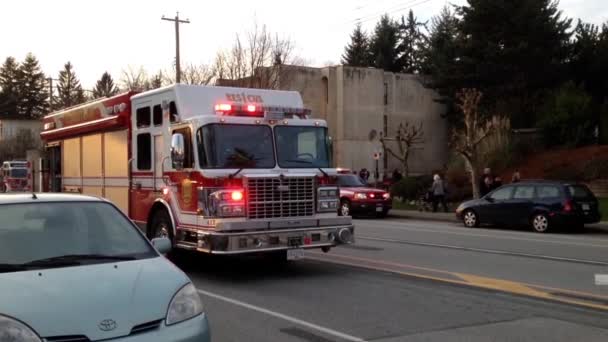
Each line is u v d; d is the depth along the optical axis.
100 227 5.97
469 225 21.91
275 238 10.36
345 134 45.75
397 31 75.38
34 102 97.56
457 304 8.59
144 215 12.19
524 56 42.25
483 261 12.65
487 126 33.59
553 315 7.95
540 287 9.77
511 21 42.78
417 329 7.29
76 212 6.04
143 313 4.60
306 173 10.95
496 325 7.46
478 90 44.03
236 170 10.41
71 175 15.29
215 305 8.60
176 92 11.08
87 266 5.22
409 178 33.56
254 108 10.91
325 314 8.04
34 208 5.91
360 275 10.95
